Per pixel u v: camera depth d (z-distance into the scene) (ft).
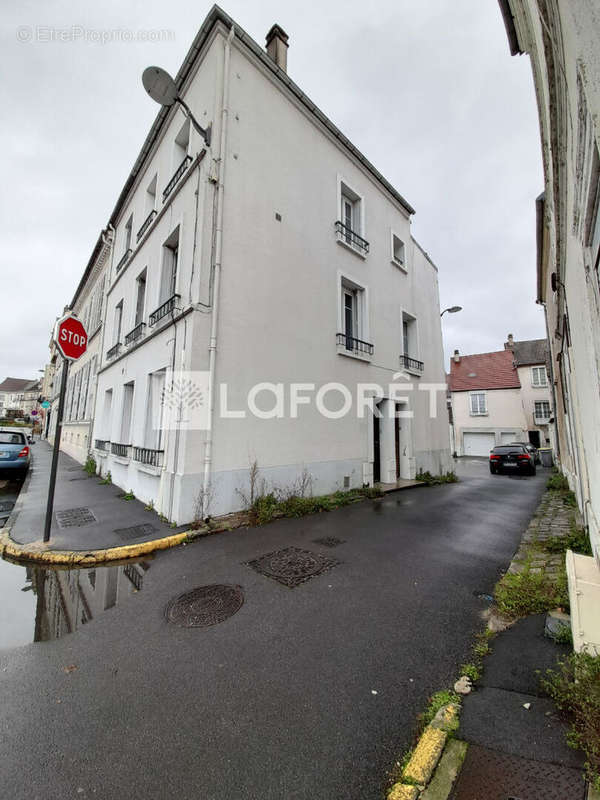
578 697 5.69
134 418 25.76
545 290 32.99
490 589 11.19
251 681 7.11
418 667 7.44
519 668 7.18
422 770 4.94
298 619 9.46
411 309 39.45
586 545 13.42
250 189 22.13
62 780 5.02
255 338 21.45
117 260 38.01
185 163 22.59
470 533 17.43
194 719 6.15
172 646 8.35
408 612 9.77
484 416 94.32
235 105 21.80
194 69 23.38
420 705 6.39
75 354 16.06
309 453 24.26
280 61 28.14
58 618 9.68
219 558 13.94
